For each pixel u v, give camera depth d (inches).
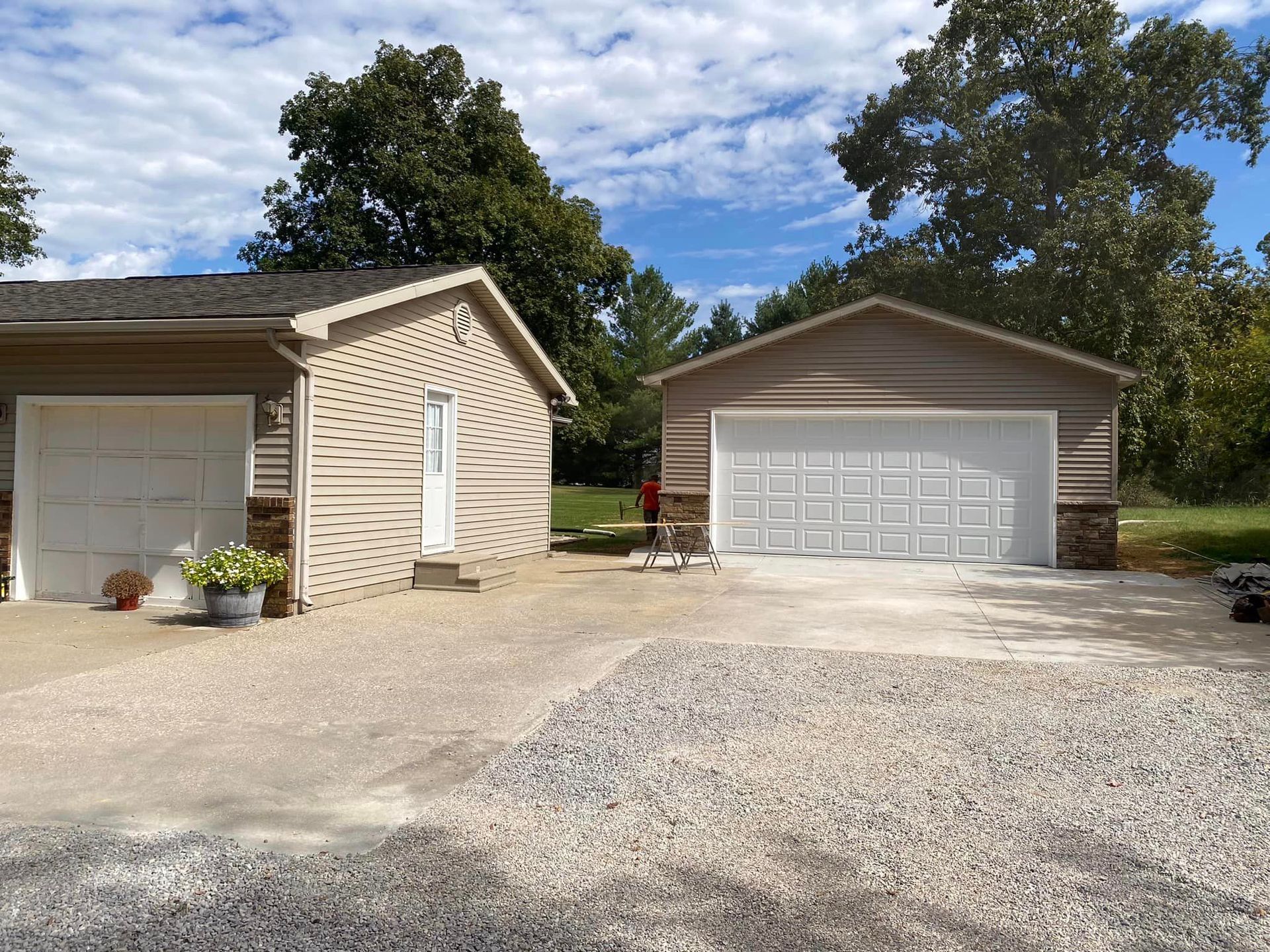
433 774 172.4
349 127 969.5
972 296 1139.3
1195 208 1208.2
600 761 180.5
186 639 299.0
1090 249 929.5
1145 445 1063.6
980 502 570.9
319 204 991.6
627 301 2012.8
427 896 123.0
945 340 575.5
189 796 159.6
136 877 127.5
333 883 126.7
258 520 338.3
